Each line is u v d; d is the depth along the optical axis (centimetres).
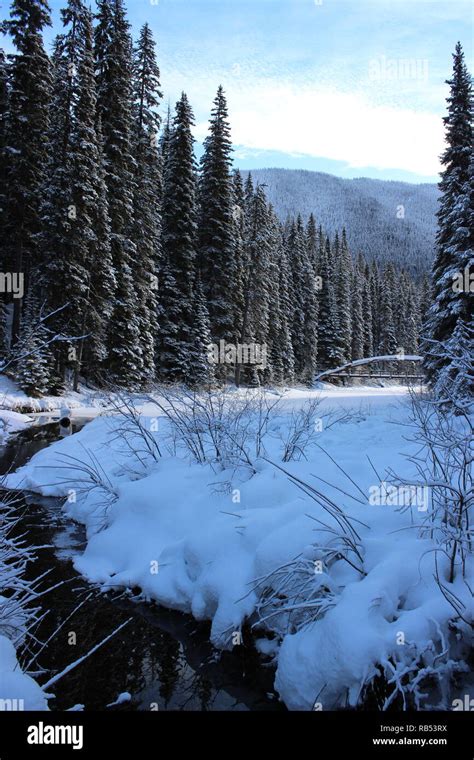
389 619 351
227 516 549
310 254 6328
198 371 2602
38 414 1873
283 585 418
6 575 392
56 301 2095
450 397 409
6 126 2281
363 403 1659
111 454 926
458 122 1823
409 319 7625
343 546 430
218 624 437
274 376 3391
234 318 3406
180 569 530
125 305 2419
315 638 361
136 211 2614
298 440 752
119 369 2412
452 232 1755
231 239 3142
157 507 633
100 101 2503
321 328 5603
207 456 752
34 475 956
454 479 488
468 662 341
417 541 418
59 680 395
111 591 548
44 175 2314
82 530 723
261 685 389
